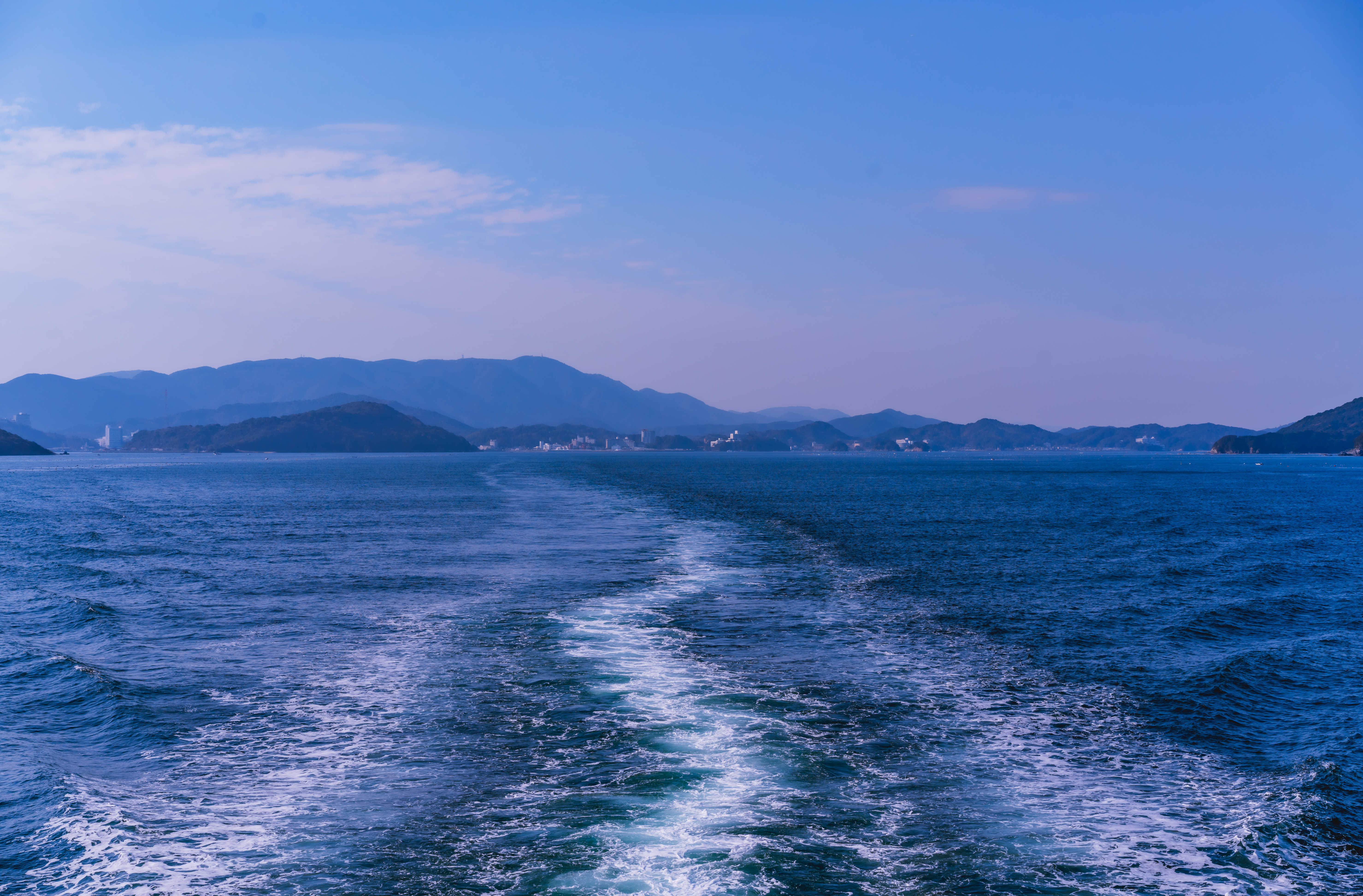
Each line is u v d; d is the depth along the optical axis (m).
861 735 15.62
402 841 11.24
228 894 9.88
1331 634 24.67
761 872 10.36
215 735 15.57
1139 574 36.47
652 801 12.56
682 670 20.14
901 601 29.78
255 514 69.12
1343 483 144.12
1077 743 15.38
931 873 10.44
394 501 87.00
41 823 11.70
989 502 88.31
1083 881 10.28
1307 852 11.09
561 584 32.69
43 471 196.38
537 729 15.84
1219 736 15.84
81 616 26.14
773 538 50.88
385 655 21.53
